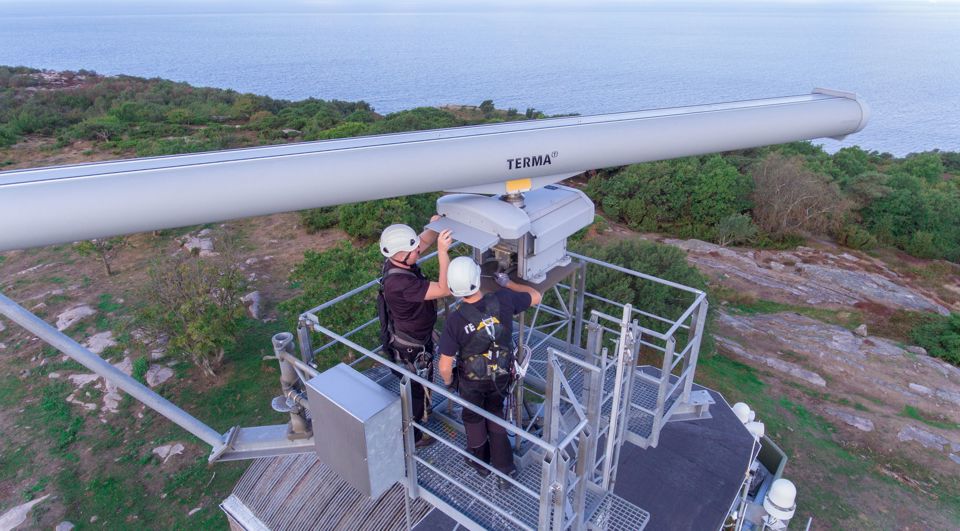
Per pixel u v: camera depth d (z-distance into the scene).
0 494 15.55
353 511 9.90
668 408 5.90
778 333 27.05
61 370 20.70
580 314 6.66
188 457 16.72
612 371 6.25
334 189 3.64
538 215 4.67
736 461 10.11
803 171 43.38
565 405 5.55
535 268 4.76
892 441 19.23
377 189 3.77
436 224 4.62
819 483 17.02
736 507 10.29
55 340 3.76
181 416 4.62
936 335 27.75
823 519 15.66
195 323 19.03
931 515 16.09
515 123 4.30
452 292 3.93
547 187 5.27
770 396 21.27
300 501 10.59
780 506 9.40
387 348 4.72
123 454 16.86
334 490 10.39
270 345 21.95
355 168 3.64
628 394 4.77
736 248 40.69
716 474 9.77
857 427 19.83
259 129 63.34
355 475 4.18
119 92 87.06
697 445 10.45
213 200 3.34
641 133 4.35
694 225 43.09
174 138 55.44
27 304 25.08
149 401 4.39
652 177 45.09
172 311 19.86
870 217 46.50
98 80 114.25
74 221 3.05
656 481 9.58
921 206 45.09
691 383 5.93
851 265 38.53
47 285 26.92
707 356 23.02
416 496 4.52
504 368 4.08
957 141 119.38
